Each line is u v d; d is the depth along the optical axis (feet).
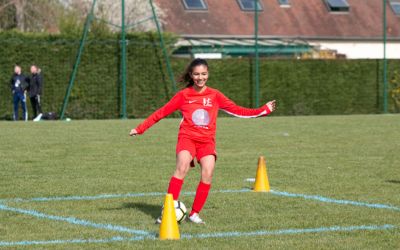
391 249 43.21
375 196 63.93
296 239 45.91
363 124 167.63
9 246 43.91
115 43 200.44
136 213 55.52
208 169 51.39
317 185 70.69
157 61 205.05
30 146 110.93
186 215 54.03
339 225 50.62
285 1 315.37
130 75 202.80
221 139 124.77
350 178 75.87
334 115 220.43
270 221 52.11
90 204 59.72
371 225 50.57
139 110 204.13
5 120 192.75
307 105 225.15
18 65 192.24
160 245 43.98
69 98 197.06
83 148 108.17
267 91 220.64
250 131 144.97
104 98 200.23
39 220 52.54
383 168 84.58
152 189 68.33
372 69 231.50
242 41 293.23
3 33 191.83
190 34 292.81
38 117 189.88
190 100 52.19
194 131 51.78
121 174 79.30
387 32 320.50
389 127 156.87
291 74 222.89
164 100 206.18
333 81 227.61
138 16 292.81
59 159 93.76
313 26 311.27
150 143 116.67
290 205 59.00
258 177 67.26
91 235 47.14
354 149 107.14
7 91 192.75
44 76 195.21
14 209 57.31
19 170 82.53
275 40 301.02
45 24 274.16
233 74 215.92
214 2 306.76
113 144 114.73
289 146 111.86
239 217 53.72
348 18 318.86
